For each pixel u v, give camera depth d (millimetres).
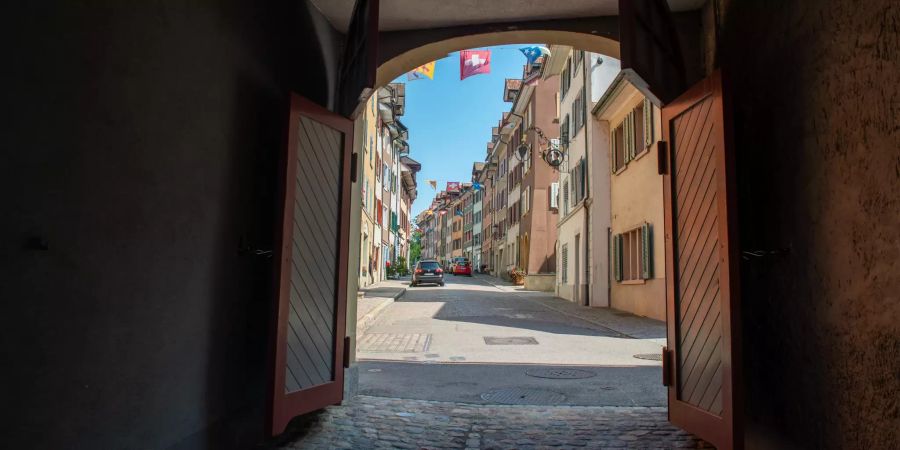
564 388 6500
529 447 4320
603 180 18641
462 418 5141
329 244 4730
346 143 4973
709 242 3736
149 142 3010
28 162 2320
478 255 70188
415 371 7594
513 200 43812
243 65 3957
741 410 3330
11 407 2268
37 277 2373
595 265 18531
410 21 5844
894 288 2373
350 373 5816
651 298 14391
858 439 2631
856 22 2621
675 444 4352
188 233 3357
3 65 2209
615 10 5684
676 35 4777
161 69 3090
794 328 3248
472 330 12352
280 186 3979
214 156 3615
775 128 3492
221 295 3758
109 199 2746
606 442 4422
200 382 3527
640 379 7031
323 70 5410
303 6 5000
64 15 2482
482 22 5906
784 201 3365
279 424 3928
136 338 2939
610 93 16344
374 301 19078
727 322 3396
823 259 2934
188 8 3311
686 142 4098
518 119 41062
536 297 24297
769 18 3588
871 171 2520
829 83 2865
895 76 2346
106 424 2752
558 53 23562
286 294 3984
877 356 2490
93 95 2641
